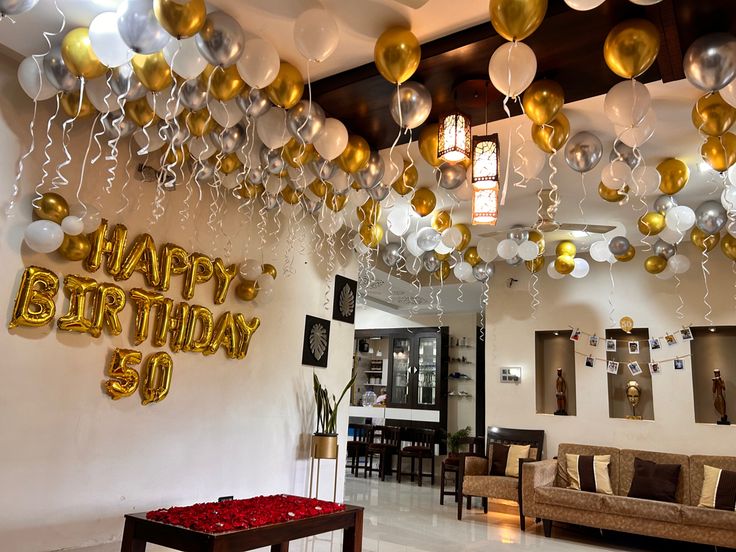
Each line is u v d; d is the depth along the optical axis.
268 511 3.21
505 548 4.82
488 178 3.33
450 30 2.98
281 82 2.98
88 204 3.46
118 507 3.89
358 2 2.80
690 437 6.07
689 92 3.50
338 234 6.41
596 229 5.20
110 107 3.11
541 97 3.08
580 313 6.97
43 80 2.93
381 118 3.68
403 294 8.83
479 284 7.86
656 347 6.42
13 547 3.31
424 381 10.47
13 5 2.16
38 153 3.58
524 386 7.16
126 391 3.95
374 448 9.73
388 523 5.65
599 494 5.33
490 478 6.23
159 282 4.24
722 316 6.13
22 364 3.44
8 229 3.40
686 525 4.83
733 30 2.65
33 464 3.45
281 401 5.37
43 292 3.51
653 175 3.91
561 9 2.65
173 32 2.36
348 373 6.37
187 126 3.43
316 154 3.79
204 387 4.62
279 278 5.50
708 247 4.86
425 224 6.02
